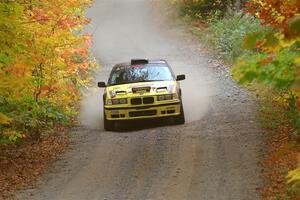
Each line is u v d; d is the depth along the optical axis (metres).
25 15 29.70
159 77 36.47
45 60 30.77
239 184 22.77
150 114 34.62
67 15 31.89
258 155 26.45
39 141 34.19
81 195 23.31
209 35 69.44
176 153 28.53
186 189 22.84
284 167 23.41
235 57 56.50
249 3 30.50
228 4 77.50
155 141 31.42
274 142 28.11
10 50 24.89
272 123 31.80
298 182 10.27
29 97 31.97
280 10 12.61
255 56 10.20
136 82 36.12
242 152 27.38
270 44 8.12
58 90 36.84
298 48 12.22
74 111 41.00
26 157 30.78
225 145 29.06
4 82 24.45
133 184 24.22
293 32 7.79
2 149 32.72
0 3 23.98
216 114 37.41
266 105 36.56
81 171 27.08
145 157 28.34
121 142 32.16
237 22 66.69
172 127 34.69
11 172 28.02
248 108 37.88
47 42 30.09
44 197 23.53
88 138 34.09
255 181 22.88
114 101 34.88
